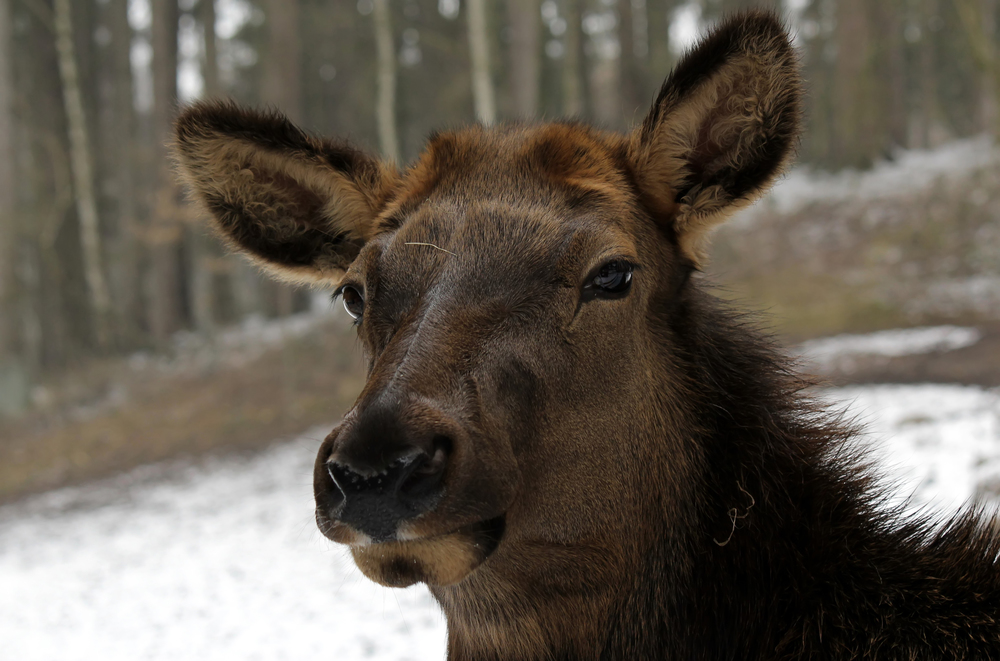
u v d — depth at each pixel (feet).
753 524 9.48
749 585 9.36
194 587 26.99
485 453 7.92
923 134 132.05
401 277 8.95
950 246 56.08
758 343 10.86
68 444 59.82
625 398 9.21
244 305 111.14
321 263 12.05
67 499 47.83
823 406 10.84
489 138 10.33
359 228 11.64
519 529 8.75
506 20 90.33
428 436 7.47
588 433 8.96
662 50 107.76
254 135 11.21
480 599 9.27
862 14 82.17
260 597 24.84
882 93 84.69
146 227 84.84
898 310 48.08
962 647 8.65
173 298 88.63
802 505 9.66
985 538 9.61
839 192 75.72
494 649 9.66
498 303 8.65
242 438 52.80
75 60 89.92
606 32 118.52
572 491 8.93
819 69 105.91
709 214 10.11
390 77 64.23
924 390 32.48
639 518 9.36
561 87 102.37
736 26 9.50
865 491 10.02
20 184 92.07
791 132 9.59
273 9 83.15
